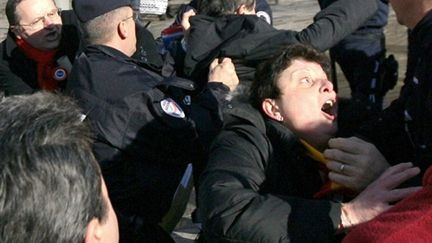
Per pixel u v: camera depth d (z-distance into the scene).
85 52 3.06
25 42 3.86
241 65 3.54
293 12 8.33
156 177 2.89
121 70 2.94
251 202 2.10
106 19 3.09
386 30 6.84
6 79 3.89
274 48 3.47
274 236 2.04
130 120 2.86
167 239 2.88
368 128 2.43
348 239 1.59
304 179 2.34
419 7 2.10
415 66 2.15
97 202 1.35
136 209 2.90
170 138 2.88
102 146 2.87
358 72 5.29
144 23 4.84
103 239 1.40
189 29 3.70
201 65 3.63
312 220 2.05
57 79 3.86
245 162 2.26
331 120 2.40
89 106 2.88
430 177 1.56
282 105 2.39
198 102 3.09
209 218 2.13
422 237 1.50
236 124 2.39
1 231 1.27
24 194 1.28
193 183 3.04
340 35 3.60
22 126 1.32
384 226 1.54
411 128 2.21
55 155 1.31
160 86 2.91
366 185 2.20
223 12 3.65
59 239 1.29
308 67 2.42
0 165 1.29
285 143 2.33
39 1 3.82
